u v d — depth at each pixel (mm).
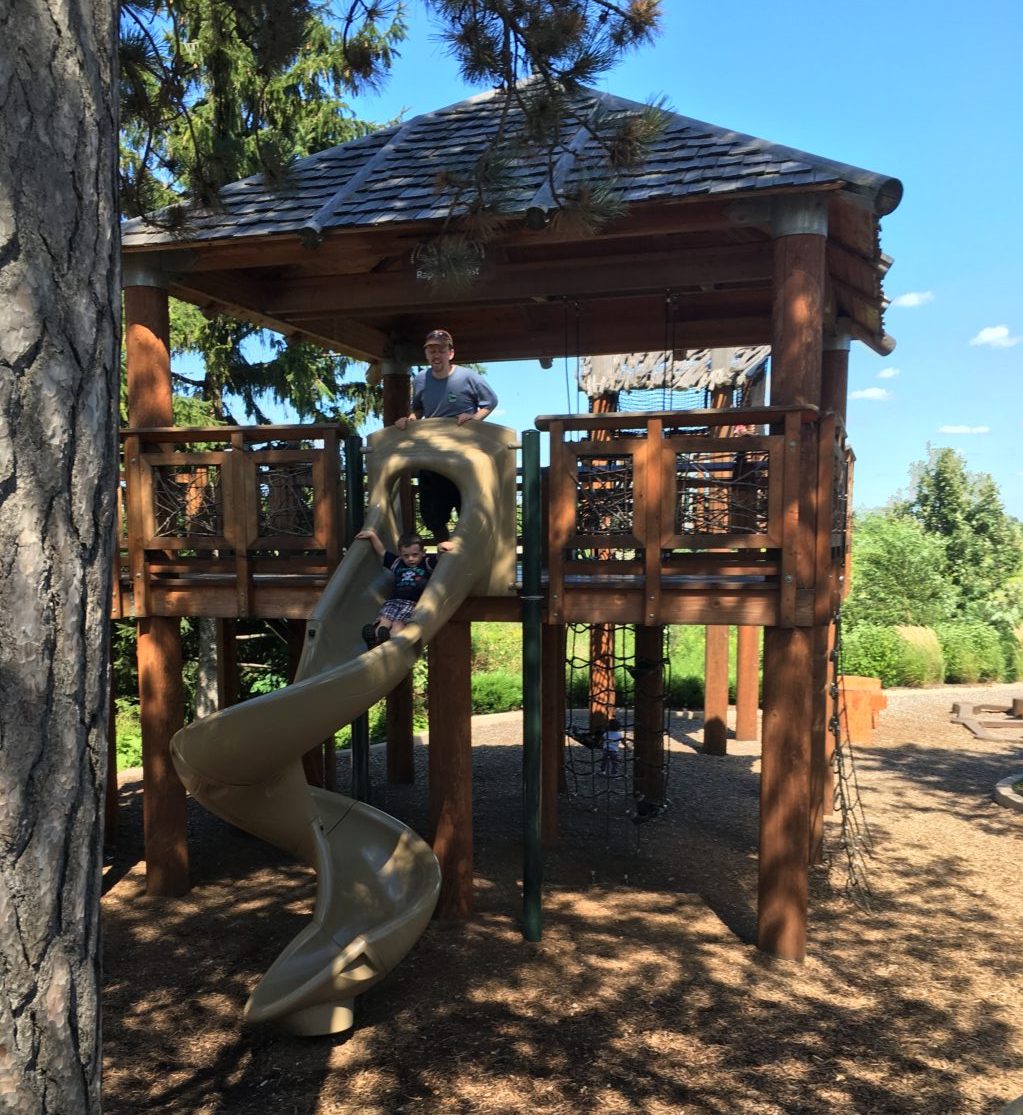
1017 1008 4969
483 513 5785
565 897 6633
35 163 1546
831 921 6211
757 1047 4531
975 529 22938
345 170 7094
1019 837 8180
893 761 11320
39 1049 1496
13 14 1537
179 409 14500
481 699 15000
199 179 6230
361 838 5566
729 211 5641
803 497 5484
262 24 5688
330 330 8867
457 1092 4176
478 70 5188
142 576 6512
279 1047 4617
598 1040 4609
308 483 6223
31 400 1515
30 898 1488
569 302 8367
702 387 11773
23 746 1488
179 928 6184
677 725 13766
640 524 5508
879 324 7824
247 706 4266
